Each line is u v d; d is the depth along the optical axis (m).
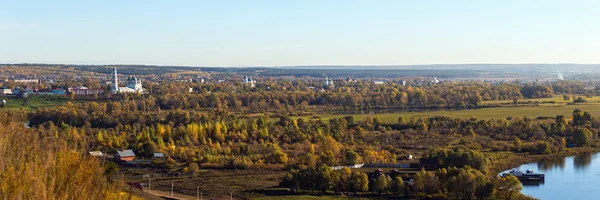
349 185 105.88
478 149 151.50
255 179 116.75
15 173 38.91
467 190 98.88
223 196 100.88
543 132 172.12
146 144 143.50
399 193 103.00
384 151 143.25
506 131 177.62
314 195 102.00
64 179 40.22
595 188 110.38
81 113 197.12
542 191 108.06
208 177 118.50
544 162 139.75
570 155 149.75
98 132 163.62
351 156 129.62
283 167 128.00
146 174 120.19
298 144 154.00
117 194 44.59
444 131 182.50
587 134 163.88
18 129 57.47
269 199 98.56
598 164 136.50
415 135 177.12
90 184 41.50
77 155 43.78
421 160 127.12
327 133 169.75
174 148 146.25
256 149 146.62
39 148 47.62
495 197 98.06
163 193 97.62
